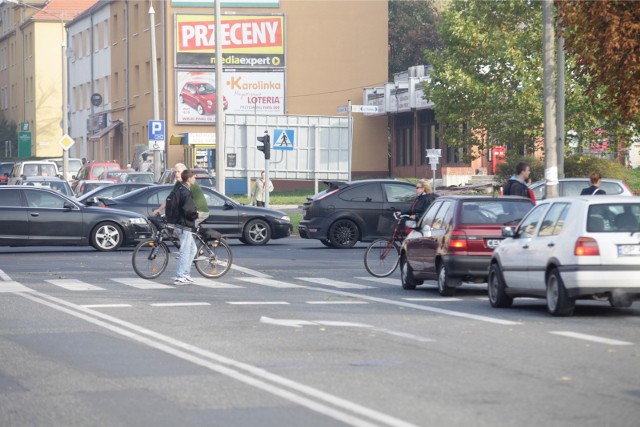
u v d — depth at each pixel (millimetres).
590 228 22078
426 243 28484
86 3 152500
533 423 11945
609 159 72812
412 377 15055
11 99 166375
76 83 136875
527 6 66500
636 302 26438
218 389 14219
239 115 74438
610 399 13344
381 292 28828
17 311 24000
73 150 139750
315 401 13305
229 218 48188
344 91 106000
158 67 106438
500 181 70125
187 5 102750
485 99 66812
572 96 62469
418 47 135875
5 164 104188
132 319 22359
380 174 106750
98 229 45188
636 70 30438
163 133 66062
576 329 20531
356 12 106000
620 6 30344
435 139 100188
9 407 13164
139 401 13445
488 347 18047
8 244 44250
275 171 74938
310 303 25656
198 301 26109
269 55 104375
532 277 23438
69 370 15922
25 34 155375
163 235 32875
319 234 46469
